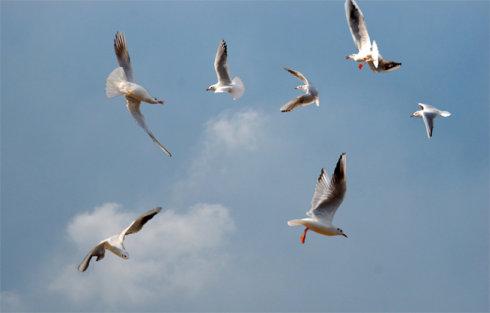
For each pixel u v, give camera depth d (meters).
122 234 14.76
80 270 14.66
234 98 24.08
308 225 15.34
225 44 24.19
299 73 22.33
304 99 21.95
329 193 15.64
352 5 19.94
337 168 15.47
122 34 17.56
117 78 17.27
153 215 14.88
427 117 22.58
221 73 24.31
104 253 14.78
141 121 17.30
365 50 19.80
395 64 19.84
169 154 17.11
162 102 17.23
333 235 15.36
